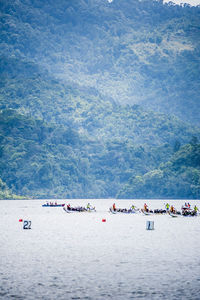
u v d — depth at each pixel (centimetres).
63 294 19862
